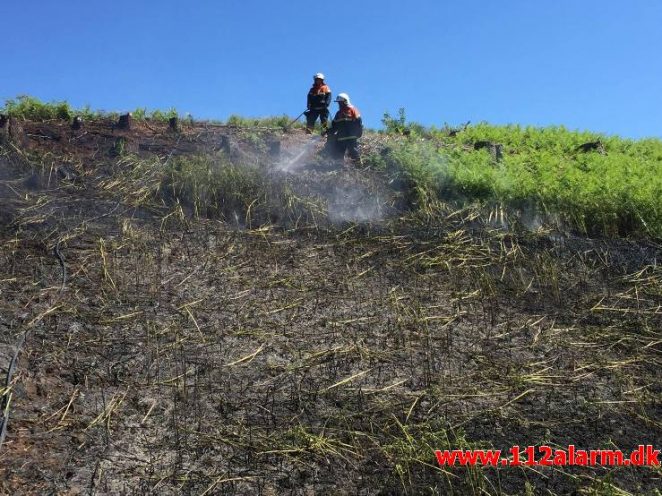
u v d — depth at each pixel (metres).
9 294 7.57
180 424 5.95
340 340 7.54
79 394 6.18
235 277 8.71
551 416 6.47
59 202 9.88
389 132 15.83
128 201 10.17
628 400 6.83
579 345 7.87
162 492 5.14
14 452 5.32
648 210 11.21
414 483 5.43
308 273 9.03
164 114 14.30
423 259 9.59
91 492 5.05
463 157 13.42
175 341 7.19
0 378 6.13
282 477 5.43
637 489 5.46
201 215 10.24
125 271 8.48
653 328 8.35
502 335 7.96
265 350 7.23
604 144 17.95
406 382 6.85
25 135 11.62
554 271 9.48
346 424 6.11
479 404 6.59
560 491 5.41
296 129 14.97
